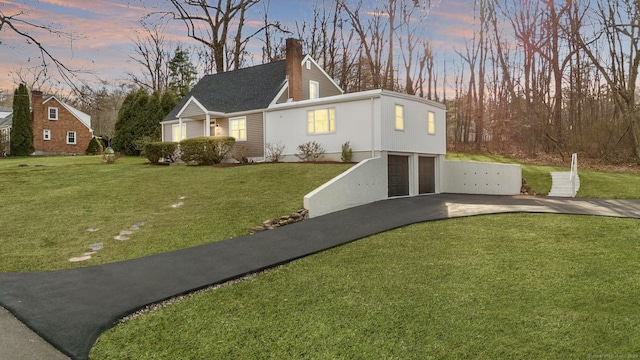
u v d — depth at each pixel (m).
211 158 19.36
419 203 14.00
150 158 21.22
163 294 5.41
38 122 37.75
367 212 11.89
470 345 4.06
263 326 4.53
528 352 3.91
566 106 29.31
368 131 16.05
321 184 13.24
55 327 4.41
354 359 3.83
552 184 18.36
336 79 38.44
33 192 13.37
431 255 7.36
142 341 4.19
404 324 4.56
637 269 6.26
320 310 4.98
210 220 10.11
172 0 31.30
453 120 39.97
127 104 29.05
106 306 4.98
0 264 7.03
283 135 19.28
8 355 3.83
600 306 4.92
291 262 7.10
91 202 12.07
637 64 23.42
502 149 31.09
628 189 16.08
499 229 9.40
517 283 5.80
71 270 6.55
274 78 22.44
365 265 6.84
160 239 8.59
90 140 40.03
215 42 32.94
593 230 9.08
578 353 3.87
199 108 21.47
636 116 23.42
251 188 13.38
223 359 3.84
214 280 6.01
